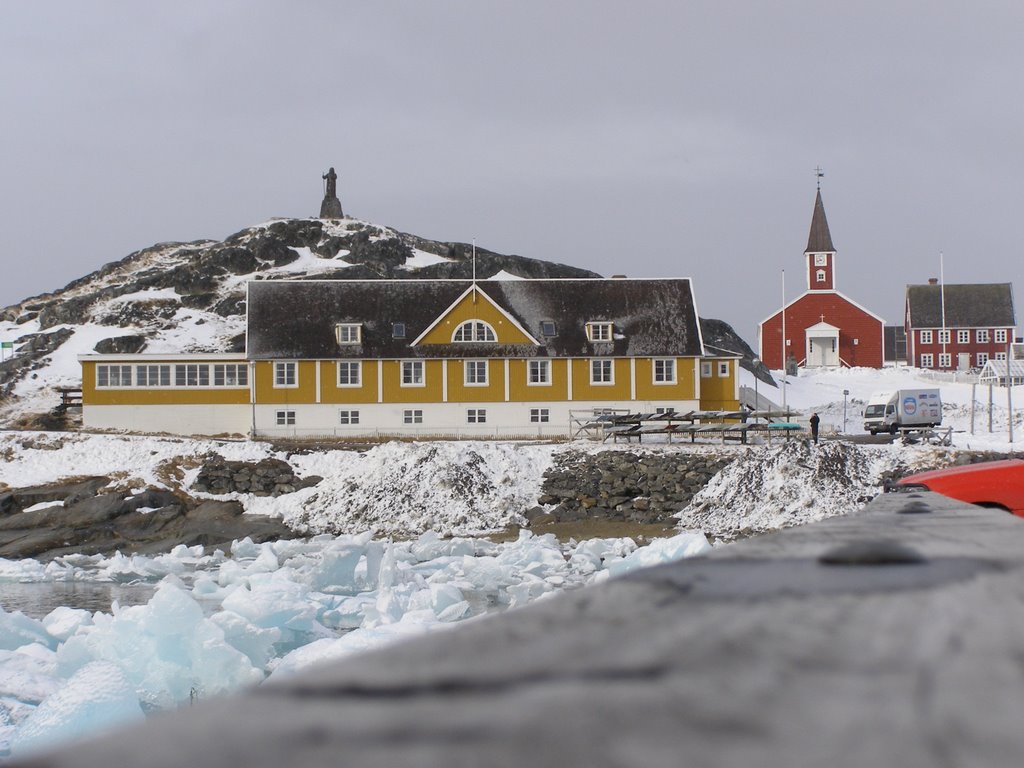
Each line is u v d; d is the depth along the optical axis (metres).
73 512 52.75
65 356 105.00
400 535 51.44
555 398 73.31
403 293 76.75
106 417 71.88
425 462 55.25
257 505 54.78
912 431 68.88
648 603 1.73
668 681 1.12
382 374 72.56
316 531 51.91
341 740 0.91
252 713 1.02
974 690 1.08
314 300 75.31
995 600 1.72
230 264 132.75
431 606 27.56
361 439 69.69
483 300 73.56
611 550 42.19
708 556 2.48
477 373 73.06
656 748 0.88
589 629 1.46
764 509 49.75
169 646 20.23
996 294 139.38
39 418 86.69
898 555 2.38
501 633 1.45
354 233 142.00
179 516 53.09
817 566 2.22
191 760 0.84
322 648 19.55
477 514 52.72
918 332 138.75
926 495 8.30
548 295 77.12
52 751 0.88
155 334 113.31
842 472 51.06
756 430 66.69
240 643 22.08
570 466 55.44
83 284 138.88
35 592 36.03
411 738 0.92
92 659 20.58
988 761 0.86
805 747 0.89
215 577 37.81
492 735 0.92
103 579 39.31
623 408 73.56
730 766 0.84
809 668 1.19
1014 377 106.38
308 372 72.25
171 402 72.44
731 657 1.25
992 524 3.86
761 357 134.25
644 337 74.50
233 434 72.62
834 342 133.38
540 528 51.97
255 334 72.81
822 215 134.50
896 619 1.53
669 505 53.03
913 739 0.91
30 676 19.00
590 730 0.93
